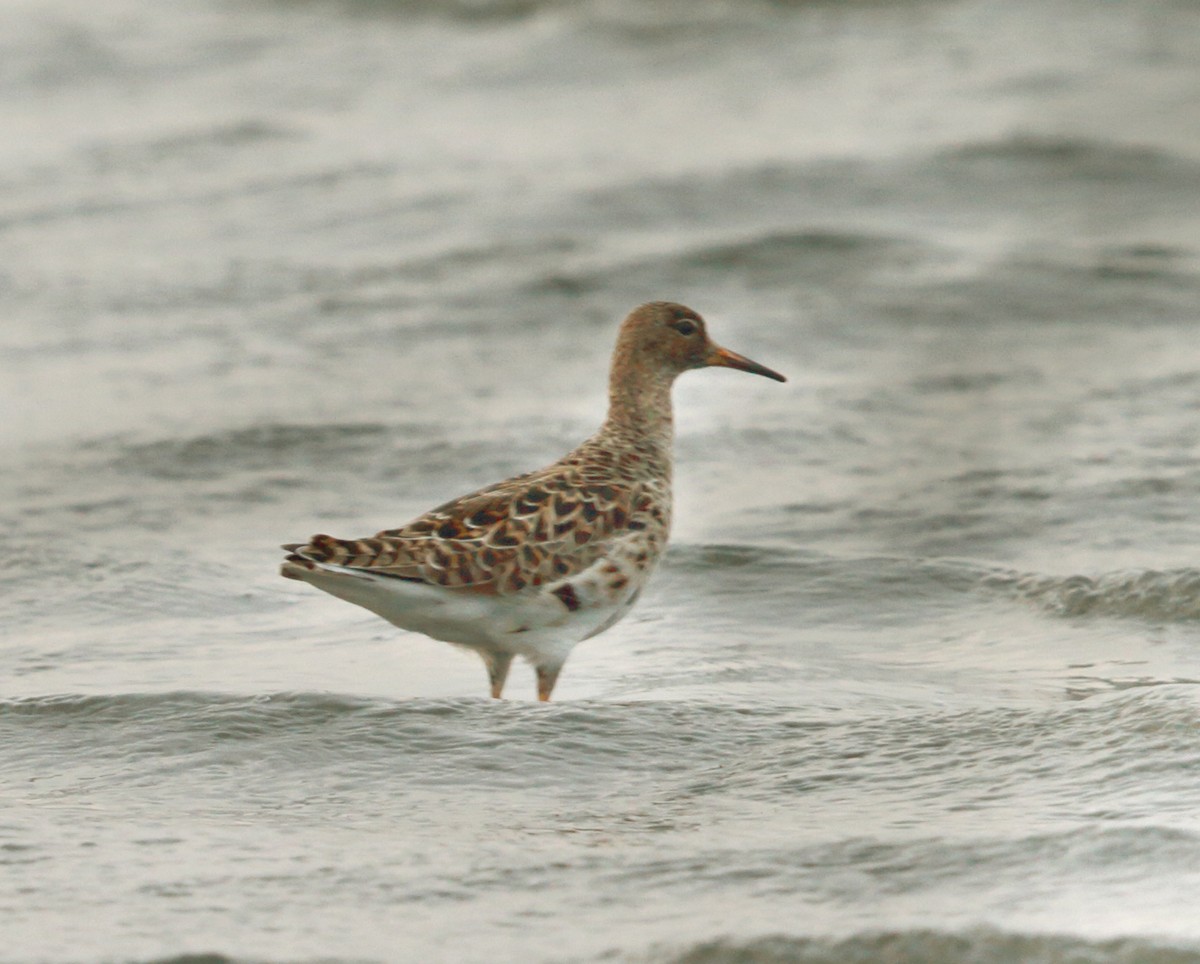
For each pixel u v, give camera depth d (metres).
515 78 35.47
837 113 31.73
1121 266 23.06
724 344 20.59
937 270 23.12
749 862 7.76
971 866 7.62
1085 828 7.93
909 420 17.75
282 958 6.90
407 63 36.88
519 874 7.71
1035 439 16.88
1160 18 37.81
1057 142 28.95
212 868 7.82
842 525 14.79
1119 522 14.50
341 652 12.02
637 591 11.45
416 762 9.30
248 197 27.83
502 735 9.63
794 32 37.59
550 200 26.77
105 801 8.82
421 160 29.78
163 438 17.27
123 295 22.95
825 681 10.96
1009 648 11.76
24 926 7.20
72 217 26.95
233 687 10.65
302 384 19.22
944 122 30.72
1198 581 12.35
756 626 12.45
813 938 6.99
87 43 39.16
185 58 37.94
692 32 37.69
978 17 38.28
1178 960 6.78
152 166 29.89
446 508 11.09
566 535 11.06
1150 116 30.94
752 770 9.16
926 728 9.62
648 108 32.84
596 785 9.00
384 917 7.28
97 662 11.62
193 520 15.21
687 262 23.48
